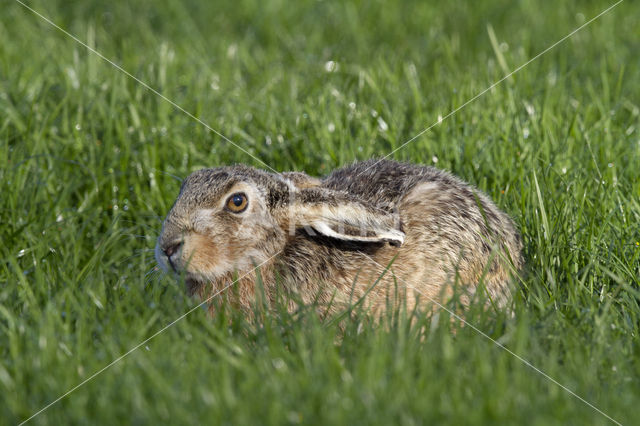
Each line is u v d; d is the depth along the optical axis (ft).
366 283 29.94
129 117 43.91
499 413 21.61
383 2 74.59
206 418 21.62
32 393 23.53
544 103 43.75
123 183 39.19
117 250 34.81
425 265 30.19
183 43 63.05
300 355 24.59
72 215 36.24
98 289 29.32
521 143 39.14
